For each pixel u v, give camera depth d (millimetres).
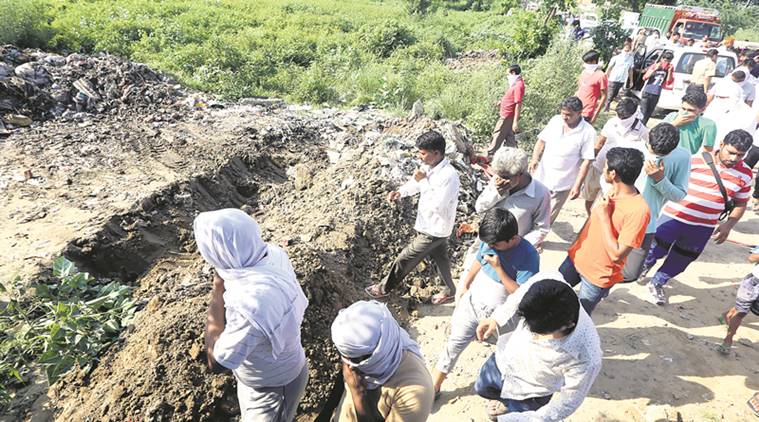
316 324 3756
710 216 4246
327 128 8172
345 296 4191
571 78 10664
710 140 4547
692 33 18047
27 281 4000
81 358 3447
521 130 9273
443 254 4395
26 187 5438
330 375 3578
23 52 8898
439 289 4887
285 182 6641
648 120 10422
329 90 11578
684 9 18391
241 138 7176
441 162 4020
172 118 7879
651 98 9766
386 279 4461
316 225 5074
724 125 6598
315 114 9117
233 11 17391
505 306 2805
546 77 10680
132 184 5625
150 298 4145
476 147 8578
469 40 21516
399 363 2088
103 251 4559
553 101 10023
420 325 4426
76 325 3617
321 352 3654
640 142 5102
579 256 3654
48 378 3402
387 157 6277
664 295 4777
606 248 3406
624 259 3375
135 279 4629
